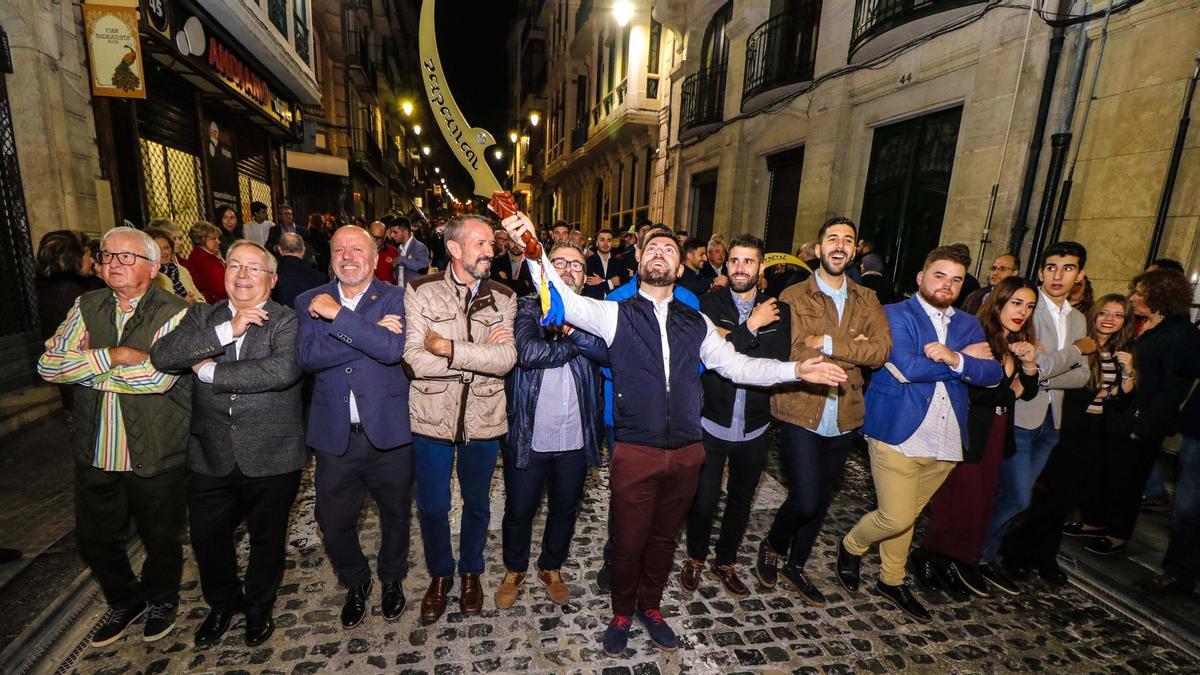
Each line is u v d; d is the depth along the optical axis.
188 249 8.08
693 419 2.17
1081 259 2.84
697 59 12.30
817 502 2.59
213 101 8.99
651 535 2.35
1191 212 3.91
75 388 2.05
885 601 2.79
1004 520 2.98
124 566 2.27
